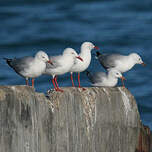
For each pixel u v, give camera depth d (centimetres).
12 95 1255
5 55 3831
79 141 1438
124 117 1584
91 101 1475
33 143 1304
